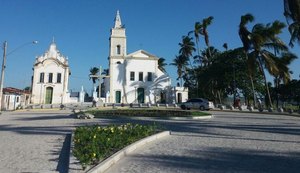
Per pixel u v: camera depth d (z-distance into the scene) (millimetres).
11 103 48906
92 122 21328
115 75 62281
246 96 58719
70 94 63500
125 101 61719
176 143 12219
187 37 70938
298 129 17984
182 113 27281
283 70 44219
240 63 56594
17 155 9734
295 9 29500
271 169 7984
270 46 43406
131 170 7855
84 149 8820
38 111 40562
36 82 58812
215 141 12805
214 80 59094
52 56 59969
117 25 64250
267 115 34000
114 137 10992
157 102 62719
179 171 7762
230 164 8547
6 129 17188
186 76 77062
